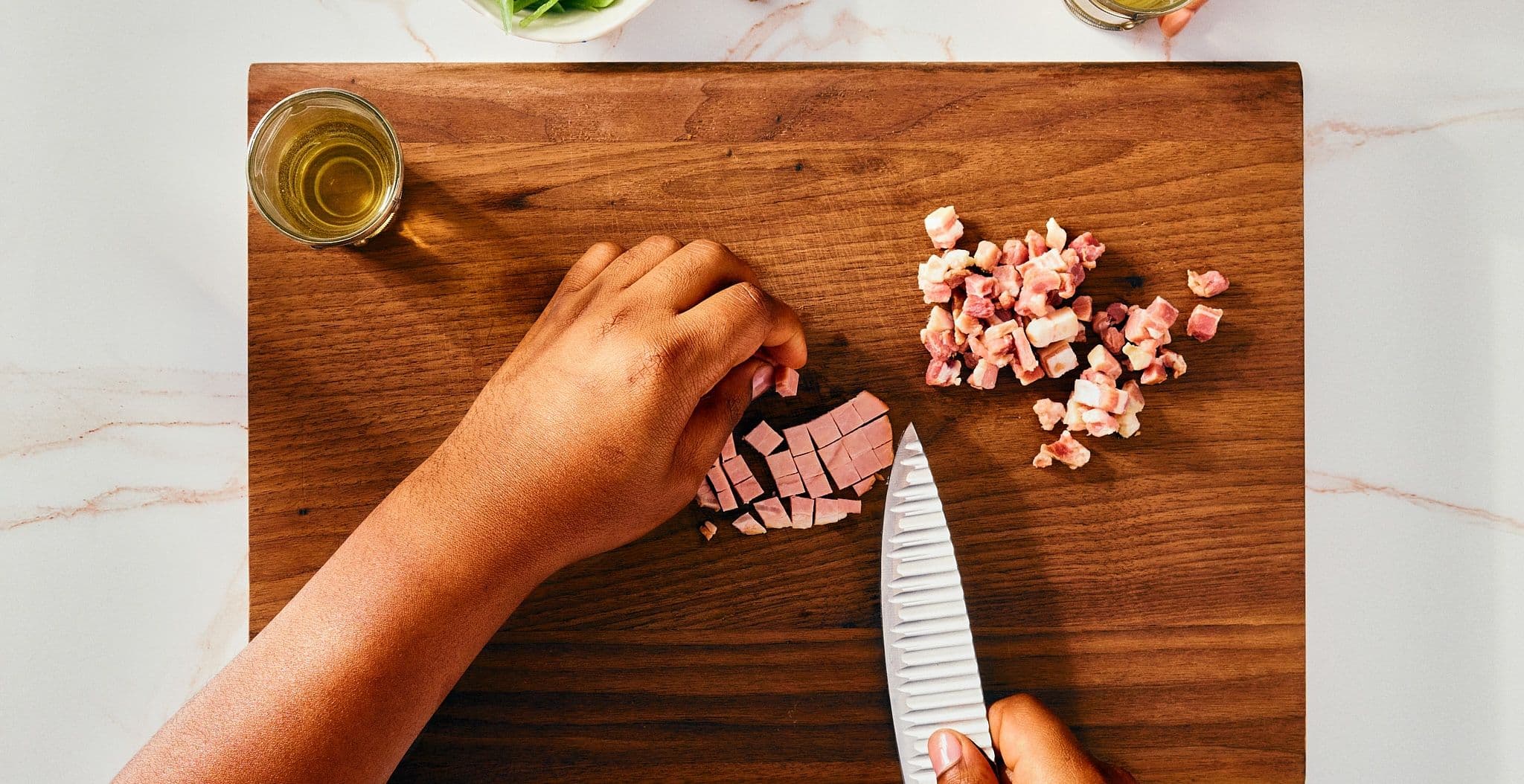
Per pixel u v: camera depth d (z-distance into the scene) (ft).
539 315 3.73
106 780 3.96
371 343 3.70
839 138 3.71
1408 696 4.03
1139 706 3.77
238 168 3.94
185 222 3.95
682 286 3.11
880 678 3.75
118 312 3.95
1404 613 4.02
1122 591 3.76
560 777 3.75
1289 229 3.74
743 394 3.30
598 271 3.43
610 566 3.73
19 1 3.88
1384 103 3.95
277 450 3.69
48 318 3.93
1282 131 3.72
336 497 3.70
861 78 3.69
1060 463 3.75
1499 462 4.00
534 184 3.71
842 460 3.70
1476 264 3.98
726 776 3.76
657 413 2.95
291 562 3.70
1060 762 3.32
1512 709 4.02
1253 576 3.76
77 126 3.91
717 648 3.75
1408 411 4.00
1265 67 3.70
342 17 3.89
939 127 3.71
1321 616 4.04
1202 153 3.72
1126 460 3.76
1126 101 3.70
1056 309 3.73
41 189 3.92
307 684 2.80
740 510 3.76
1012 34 3.92
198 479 3.97
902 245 3.74
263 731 2.76
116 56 3.90
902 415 3.76
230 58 3.91
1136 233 3.74
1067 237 3.75
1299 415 3.75
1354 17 3.92
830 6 3.92
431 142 3.68
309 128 3.47
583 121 3.69
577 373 3.02
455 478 3.03
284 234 3.44
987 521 3.76
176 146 3.93
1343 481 4.00
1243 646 3.76
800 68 3.69
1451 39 3.93
